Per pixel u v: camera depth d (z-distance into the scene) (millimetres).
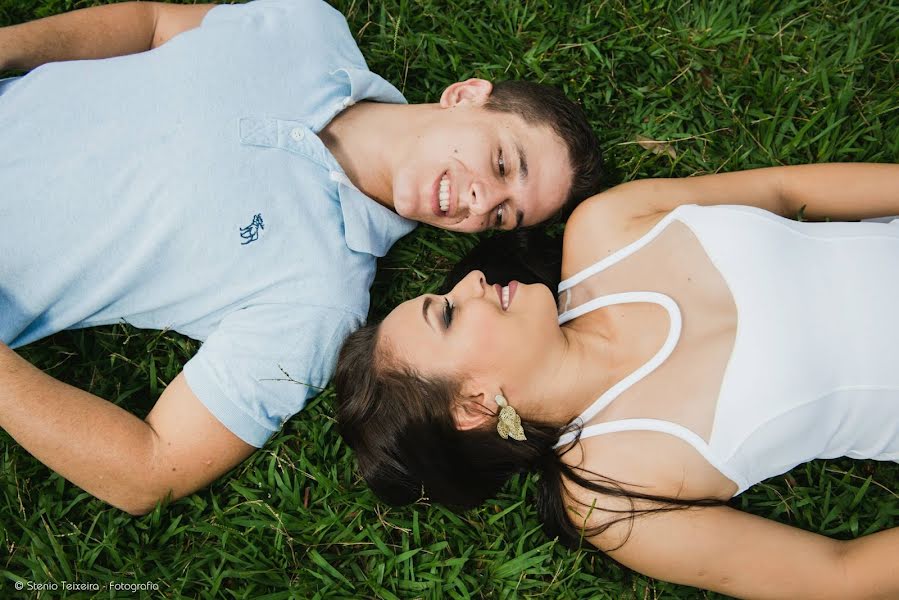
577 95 2150
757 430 1481
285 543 1800
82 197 1650
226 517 1807
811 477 1848
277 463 1866
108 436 1614
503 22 2193
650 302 1594
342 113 1857
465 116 1788
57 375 1909
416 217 1820
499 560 1785
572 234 1760
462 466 1640
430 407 1530
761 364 1484
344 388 1657
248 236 1694
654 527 1494
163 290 1743
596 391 1577
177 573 1754
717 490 1515
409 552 1764
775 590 1503
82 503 1806
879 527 1773
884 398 1503
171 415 1668
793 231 1604
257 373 1682
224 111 1702
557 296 1864
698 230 1611
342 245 1782
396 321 1569
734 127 2109
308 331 1716
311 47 1856
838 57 2117
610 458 1537
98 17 1912
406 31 2174
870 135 2059
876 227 1619
